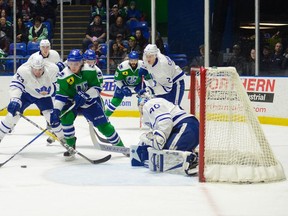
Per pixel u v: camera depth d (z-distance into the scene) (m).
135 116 16.67
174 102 10.73
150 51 10.02
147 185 7.28
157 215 5.81
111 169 8.43
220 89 7.48
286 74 15.81
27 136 12.66
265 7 17.61
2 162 9.22
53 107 9.42
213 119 7.53
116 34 18.03
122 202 6.38
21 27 18.55
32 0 19.97
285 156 9.70
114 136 9.46
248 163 7.45
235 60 16.47
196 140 7.95
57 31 19.16
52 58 11.16
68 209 6.08
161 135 7.82
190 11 18.95
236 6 17.50
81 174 8.08
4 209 6.11
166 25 20.70
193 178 7.66
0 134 9.87
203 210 6.00
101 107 9.34
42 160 9.41
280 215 5.79
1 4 19.19
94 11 18.77
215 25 17.44
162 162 8.02
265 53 16.11
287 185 7.21
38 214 5.88
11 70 17.75
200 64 16.86
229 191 6.88
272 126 14.28
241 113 7.52
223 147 7.49
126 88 13.34
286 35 16.62
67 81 8.86
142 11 20.72
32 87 9.70
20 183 7.51
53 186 7.29
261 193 6.77
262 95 14.88
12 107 9.38
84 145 11.13
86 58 10.62
